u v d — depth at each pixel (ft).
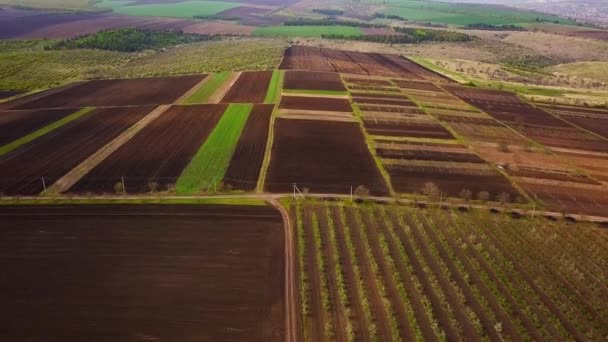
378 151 240.32
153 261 144.05
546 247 159.94
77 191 190.19
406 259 149.69
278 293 131.23
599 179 215.72
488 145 255.50
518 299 133.39
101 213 172.45
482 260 152.05
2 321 118.42
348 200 188.44
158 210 175.73
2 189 190.60
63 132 262.47
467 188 201.87
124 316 120.78
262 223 168.55
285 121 284.61
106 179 201.77
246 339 114.32
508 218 178.40
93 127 271.69
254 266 143.13
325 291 132.67
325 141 252.42
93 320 119.24
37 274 136.87
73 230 160.35
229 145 244.01
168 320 119.85
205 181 201.67
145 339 113.29
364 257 150.41
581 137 276.41
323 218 174.09
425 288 136.77
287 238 159.33
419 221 174.29
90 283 133.39
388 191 197.06
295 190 195.11
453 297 133.39
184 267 141.59
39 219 167.32
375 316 124.06
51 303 125.08
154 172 209.87
